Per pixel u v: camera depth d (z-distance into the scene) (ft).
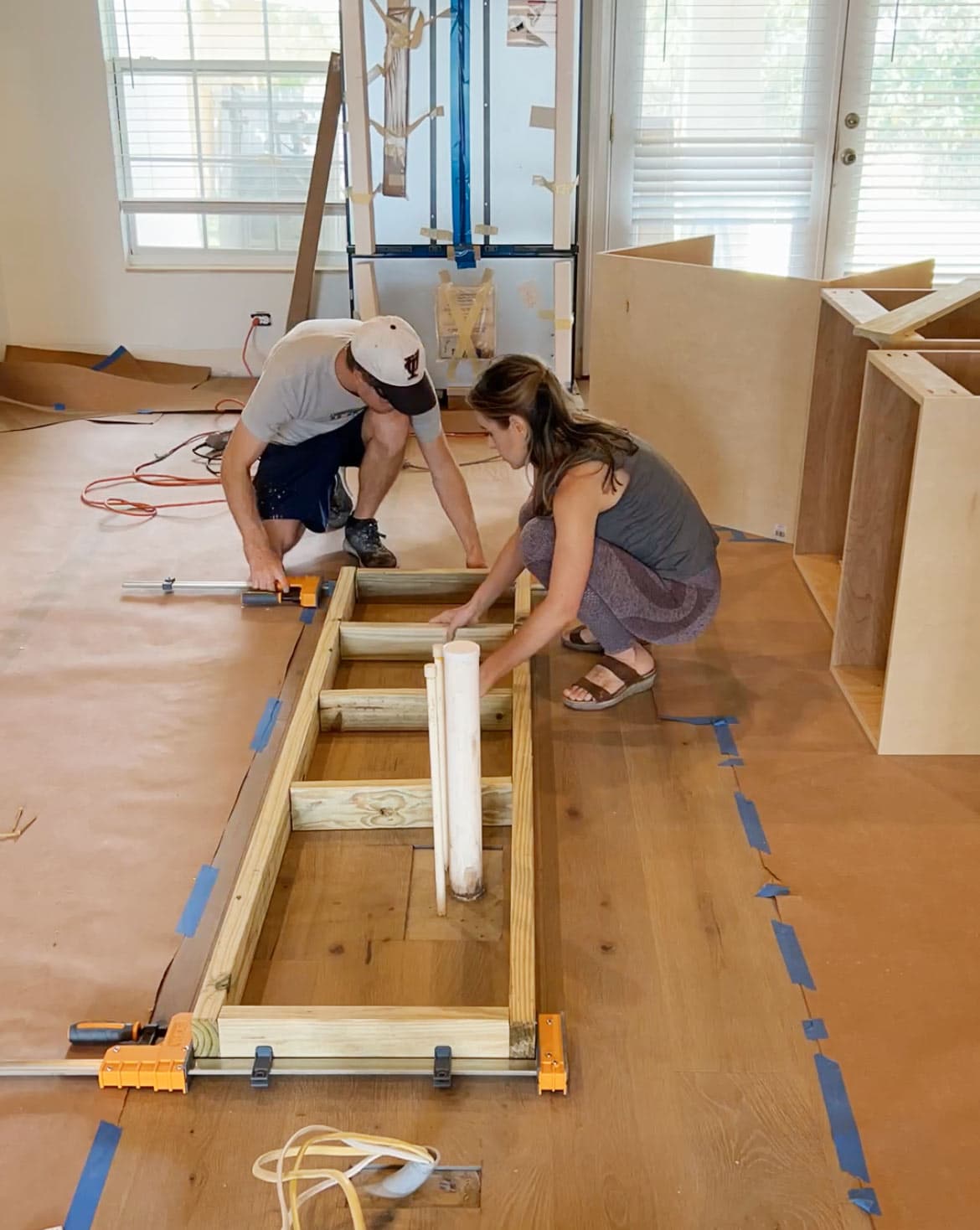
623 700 8.94
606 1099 5.63
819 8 15.56
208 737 8.49
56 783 7.95
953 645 7.95
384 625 9.29
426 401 9.17
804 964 6.43
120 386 16.25
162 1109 5.59
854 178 16.47
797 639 9.90
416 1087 5.71
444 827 6.61
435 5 14.87
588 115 16.17
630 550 8.38
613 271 12.39
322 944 6.57
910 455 8.66
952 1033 5.98
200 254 17.35
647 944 6.57
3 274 17.13
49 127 16.37
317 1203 5.17
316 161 16.07
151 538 11.86
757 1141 5.41
